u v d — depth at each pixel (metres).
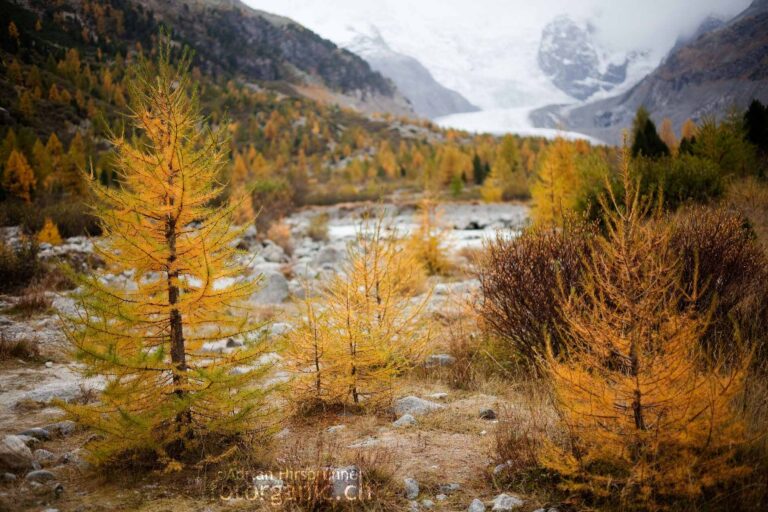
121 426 3.65
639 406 3.17
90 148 52.78
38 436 4.55
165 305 3.90
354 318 5.23
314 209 44.41
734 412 3.48
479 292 7.20
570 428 3.37
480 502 3.27
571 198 13.09
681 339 3.19
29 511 3.25
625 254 3.39
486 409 4.89
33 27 144.25
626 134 3.54
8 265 11.28
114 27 191.62
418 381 6.18
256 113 157.50
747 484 3.01
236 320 4.19
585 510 3.11
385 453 3.97
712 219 5.61
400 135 162.88
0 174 31.81
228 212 4.09
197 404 4.00
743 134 15.64
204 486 3.60
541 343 5.60
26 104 67.44
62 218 18.25
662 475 3.03
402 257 6.64
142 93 4.02
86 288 3.75
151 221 4.00
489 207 40.28
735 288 5.12
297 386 5.23
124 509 3.31
